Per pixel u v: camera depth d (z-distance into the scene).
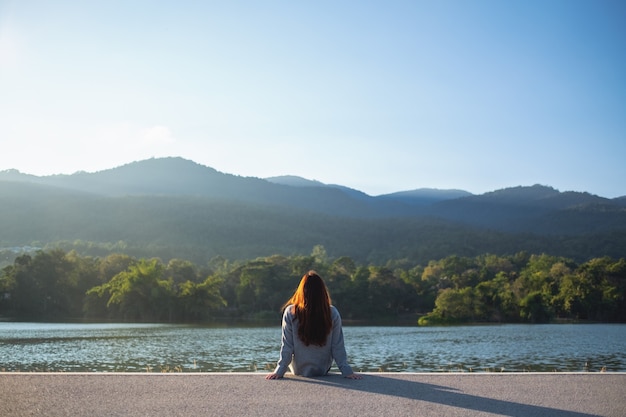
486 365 39.66
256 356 45.06
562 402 7.73
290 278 144.25
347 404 7.49
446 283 157.88
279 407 7.32
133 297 115.50
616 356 47.38
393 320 135.50
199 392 8.16
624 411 7.28
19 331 73.06
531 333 81.00
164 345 55.06
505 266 194.50
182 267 142.88
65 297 121.56
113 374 9.49
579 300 126.62
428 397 7.93
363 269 151.12
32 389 8.33
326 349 9.51
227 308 142.75
